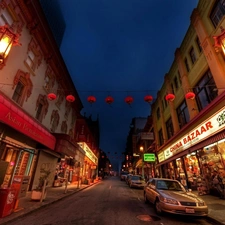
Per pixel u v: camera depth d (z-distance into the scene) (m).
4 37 4.89
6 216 5.45
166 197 6.48
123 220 5.69
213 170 10.38
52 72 15.46
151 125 28.62
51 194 10.93
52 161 16.12
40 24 12.17
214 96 10.67
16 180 7.77
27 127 9.35
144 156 23.61
